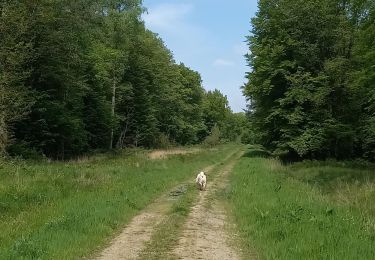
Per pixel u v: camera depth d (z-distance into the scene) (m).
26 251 8.24
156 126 61.78
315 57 36.66
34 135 32.22
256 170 27.81
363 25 24.12
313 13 36.97
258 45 42.19
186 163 33.38
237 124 129.25
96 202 13.55
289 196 16.03
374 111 32.25
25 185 15.14
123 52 47.75
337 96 35.88
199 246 9.66
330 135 35.81
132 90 52.88
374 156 36.84
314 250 8.66
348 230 10.28
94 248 9.30
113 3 48.50
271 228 10.93
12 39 25.52
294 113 36.09
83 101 41.12
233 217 13.55
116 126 47.97
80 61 34.47
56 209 12.46
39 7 28.25
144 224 11.98
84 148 41.88
